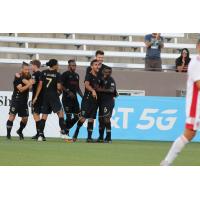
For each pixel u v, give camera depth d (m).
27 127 53.06
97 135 52.62
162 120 53.41
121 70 57.34
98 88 47.31
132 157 35.22
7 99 53.12
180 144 27.66
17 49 70.06
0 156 33.97
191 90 27.53
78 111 49.09
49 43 72.06
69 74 48.84
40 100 48.22
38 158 33.34
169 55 71.06
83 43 72.69
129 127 53.06
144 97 53.12
